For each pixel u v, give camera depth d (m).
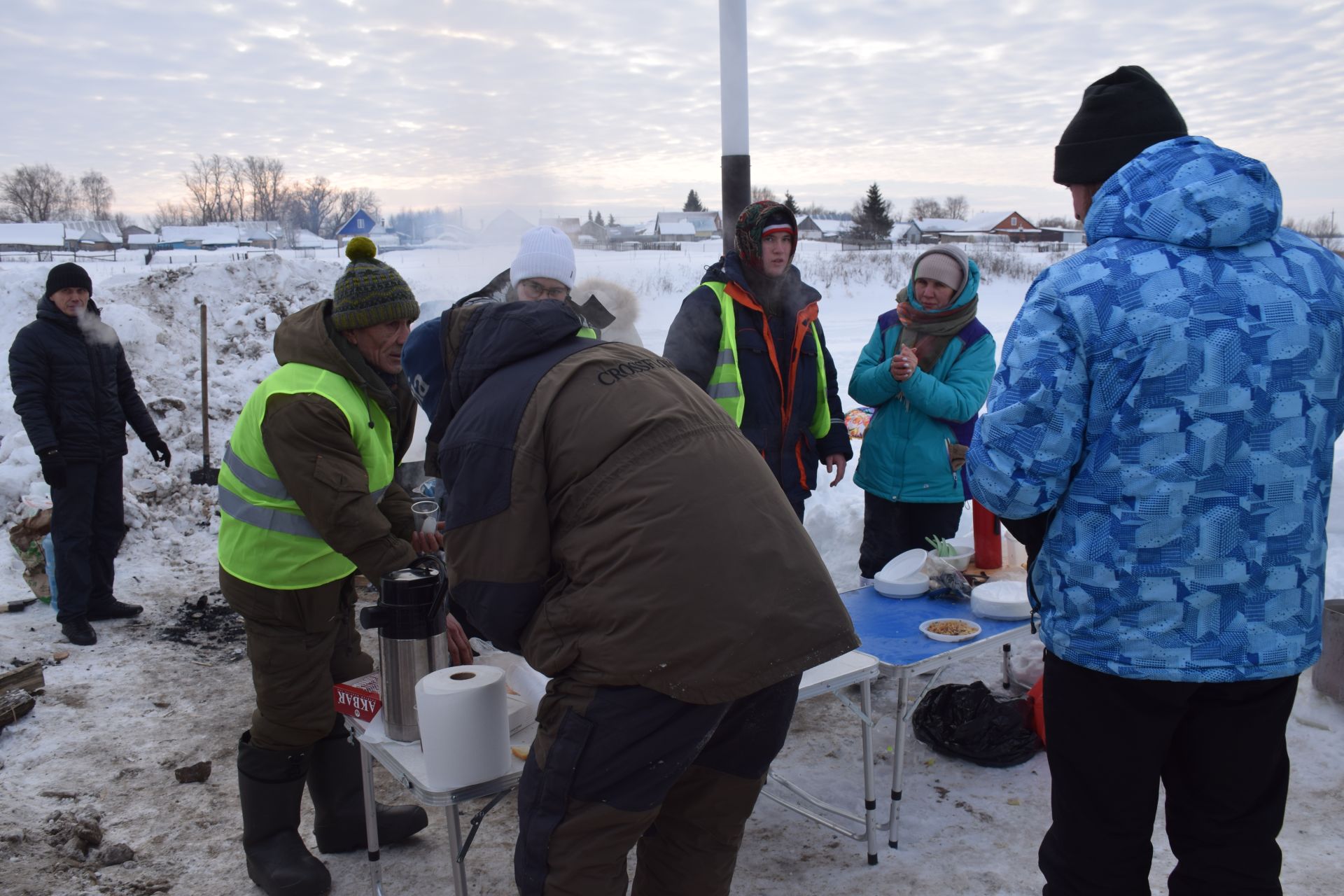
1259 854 1.79
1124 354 1.68
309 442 2.33
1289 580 1.70
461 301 3.10
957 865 2.68
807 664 1.72
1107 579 1.73
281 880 2.56
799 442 3.73
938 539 3.80
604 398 1.77
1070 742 1.85
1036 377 1.75
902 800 3.04
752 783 1.93
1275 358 1.65
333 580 2.54
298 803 2.70
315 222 64.62
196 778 3.27
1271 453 1.66
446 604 2.37
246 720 3.75
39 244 63.22
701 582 1.66
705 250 32.00
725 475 1.75
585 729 1.71
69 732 3.63
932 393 3.66
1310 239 1.79
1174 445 1.67
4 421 6.84
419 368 2.86
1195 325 1.65
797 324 3.61
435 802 2.04
